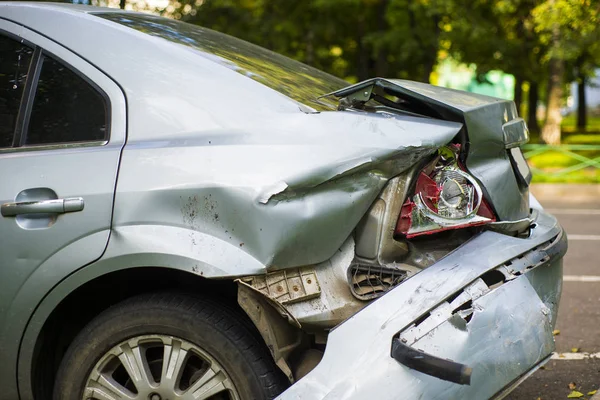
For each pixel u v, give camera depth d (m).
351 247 2.67
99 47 2.93
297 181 2.54
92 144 2.82
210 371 2.65
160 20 3.38
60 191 2.73
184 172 2.63
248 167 2.59
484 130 2.73
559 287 3.04
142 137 2.76
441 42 21.62
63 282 2.70
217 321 2.65
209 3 17.67
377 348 2.45
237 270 2.52
